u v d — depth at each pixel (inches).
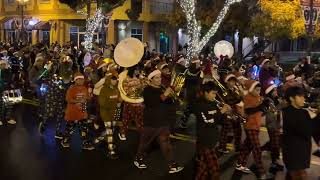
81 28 1517.0
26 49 784.9
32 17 1585.9
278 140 329.4
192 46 997.8
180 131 469.4
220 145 379.6
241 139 383.2
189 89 460.1
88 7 1160.8
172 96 331.3
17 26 1638.8
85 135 395.5
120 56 382.9
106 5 1182.9
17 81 697.0
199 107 264.8
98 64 528.4
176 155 378.9
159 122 324.5
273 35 1212.5
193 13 1010.7
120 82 392.2
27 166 344.5
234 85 344.8
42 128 450.6
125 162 358.3
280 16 1159.6
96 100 412.8
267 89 339.3
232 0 1035.9
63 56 532.1
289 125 237.5
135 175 325.4
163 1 1566.2
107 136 370.3
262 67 574.9
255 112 314.5
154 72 320.5
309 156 239.1
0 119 500.7
